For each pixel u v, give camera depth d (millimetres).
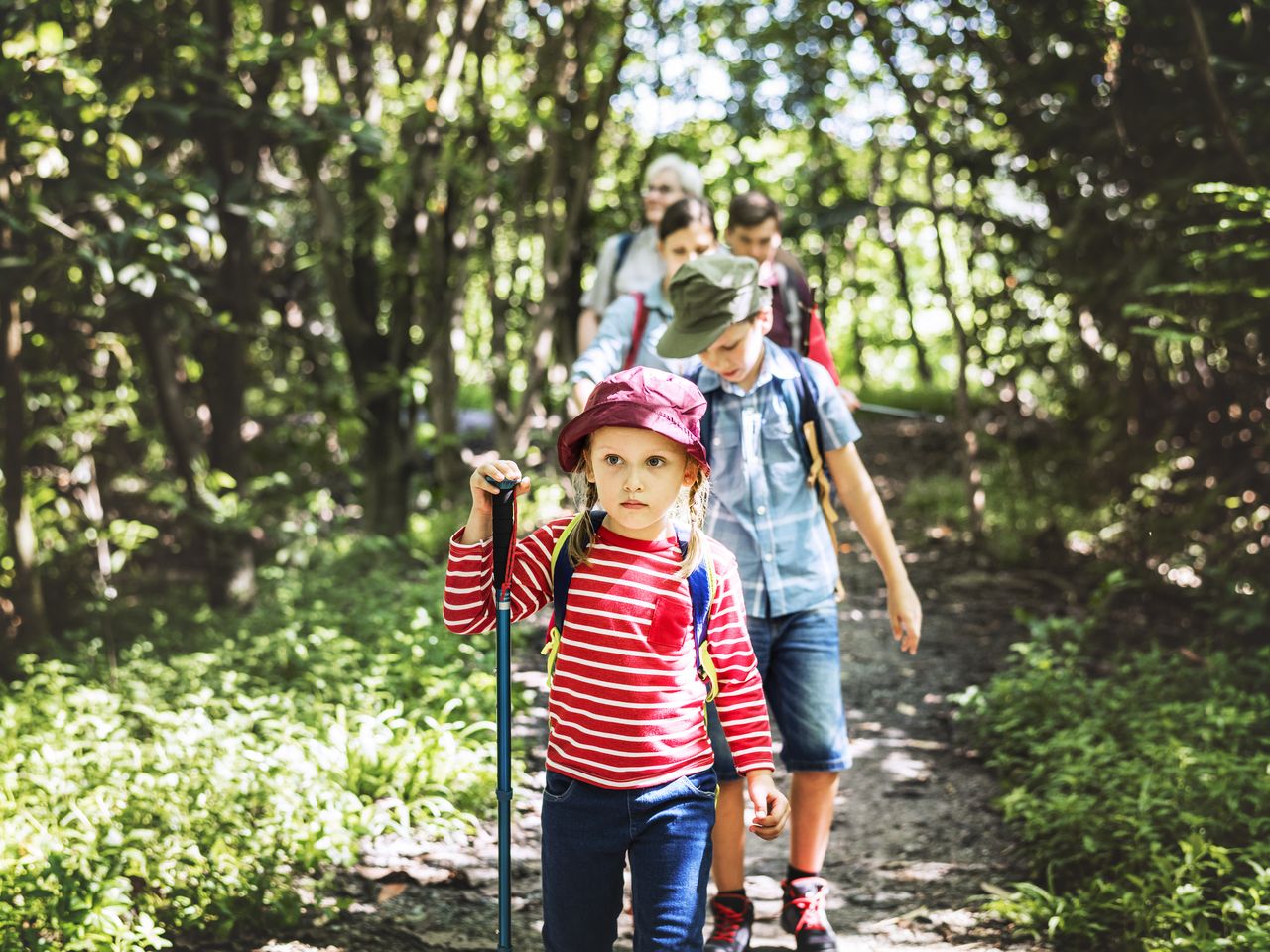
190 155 7820
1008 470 9492
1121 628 6730
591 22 10172
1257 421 7480
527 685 5695
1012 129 8039
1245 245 5332
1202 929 3334
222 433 7230
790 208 8633
